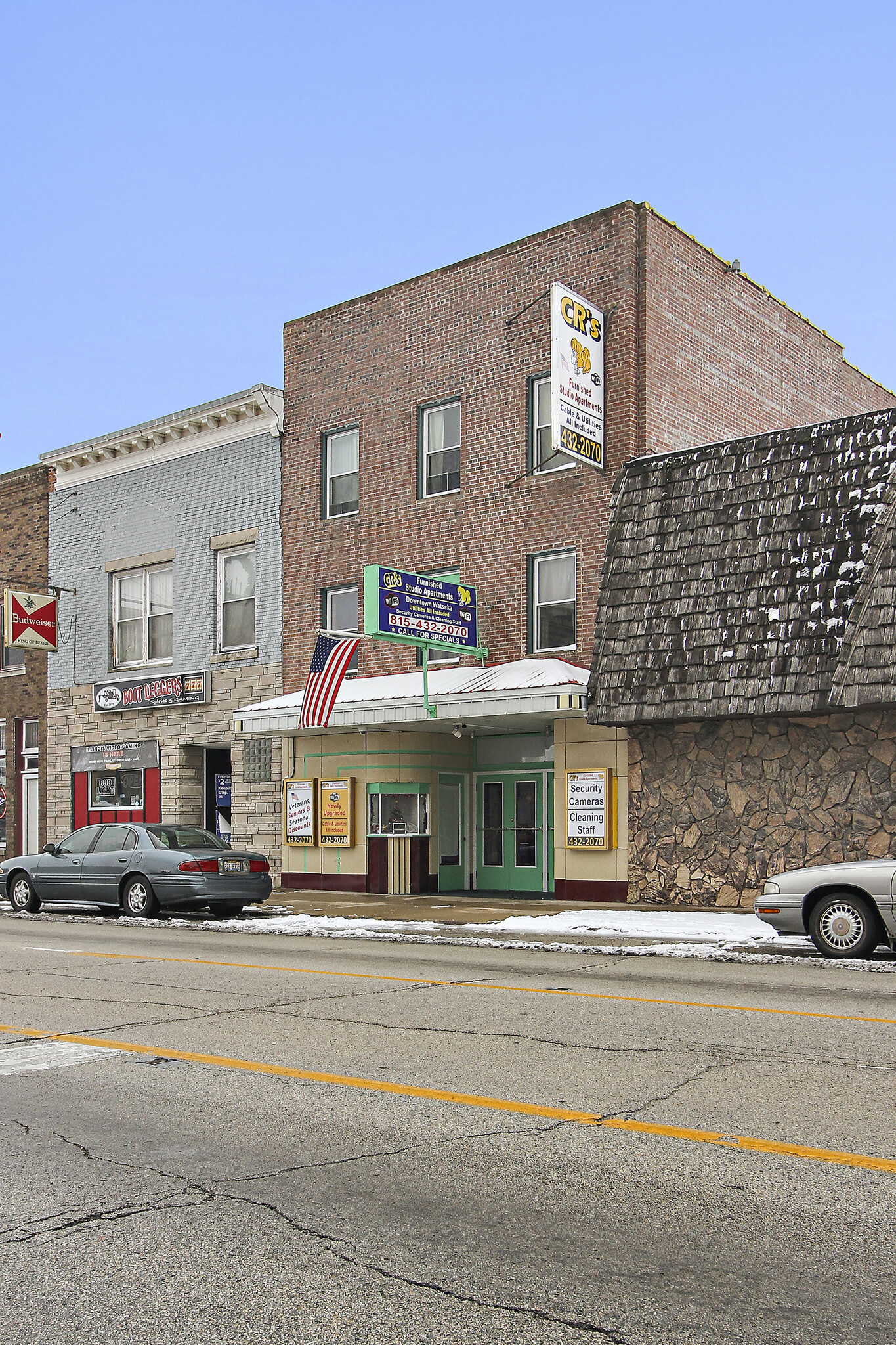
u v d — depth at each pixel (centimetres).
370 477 2372
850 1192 510
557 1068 739
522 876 2211
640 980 1132
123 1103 672
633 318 2030
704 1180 527
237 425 2605
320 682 2081
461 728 2178
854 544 1659
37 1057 791
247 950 1427
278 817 2453
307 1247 458
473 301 2238
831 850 1689
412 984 1106
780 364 2434
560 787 1980
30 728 3050
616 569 1886
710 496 1828
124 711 2772
